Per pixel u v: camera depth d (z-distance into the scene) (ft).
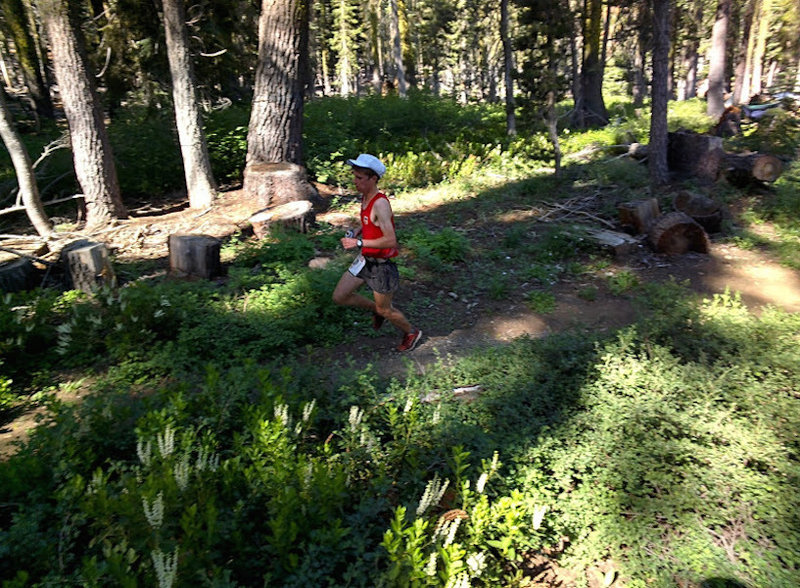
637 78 115.96
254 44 56.39
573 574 10.85
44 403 15.34
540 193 38.60
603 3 78.95
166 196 40.06
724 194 35.42
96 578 8.17
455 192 39.88
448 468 12.34
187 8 47.32
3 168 43.45
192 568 8.70
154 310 19.29
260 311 20.67
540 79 39.73
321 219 33.19
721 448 12.67
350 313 21.68
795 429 12.91
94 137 31.50
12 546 9.46
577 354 17.06
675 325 17.89
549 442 13.14
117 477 11.89
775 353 15.90
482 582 9.75
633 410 13.74
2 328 17.88
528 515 11.44
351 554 9.71
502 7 57.72
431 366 17.40
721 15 67.05
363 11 180.65
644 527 11.25
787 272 26.37
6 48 110.42
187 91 33.81
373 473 11.79
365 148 47.52
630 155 43.80
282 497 9.83
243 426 13.52
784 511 11.10
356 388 15.17
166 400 13.57
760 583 10.02
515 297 24.38
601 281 25.84
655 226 28.84
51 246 28.45
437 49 168.04
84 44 31.19
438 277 25.96
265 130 36.47
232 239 28.60
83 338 18.63
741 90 98.37
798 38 102.42
